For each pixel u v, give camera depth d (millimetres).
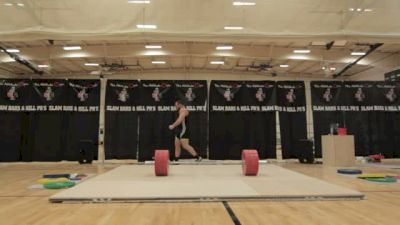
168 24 5113
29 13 5020
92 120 7730
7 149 7391
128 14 5074
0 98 7488
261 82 8039
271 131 7938
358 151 7871
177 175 4172
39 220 2086
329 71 11422
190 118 7879
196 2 5051
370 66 10805
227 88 8000
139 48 9609
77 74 12352
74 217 2156
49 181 3779
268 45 9602
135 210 2350
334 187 3172
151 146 7723
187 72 12359
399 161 7406
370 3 5168
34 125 7547
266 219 2094
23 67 11305
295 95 8055
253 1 5051
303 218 2121
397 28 5164
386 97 8055
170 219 2094
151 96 7867
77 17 5062
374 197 2861
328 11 5137
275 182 3510
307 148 7039
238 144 7859
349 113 7977
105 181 3584
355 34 5168
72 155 7566
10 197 2910
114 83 7836
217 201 2662
